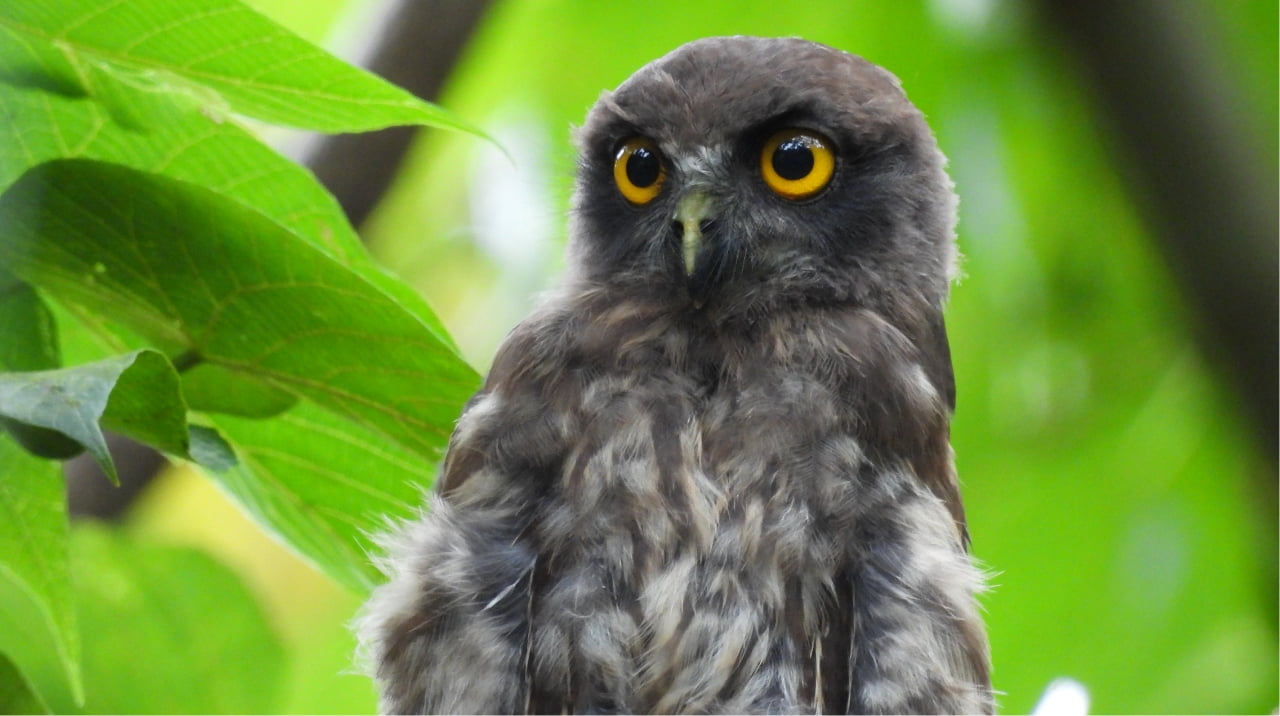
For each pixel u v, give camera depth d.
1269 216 10.43
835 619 7.56
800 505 7.63
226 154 7.08
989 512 13.66
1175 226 10.62
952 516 8.23
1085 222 12.96
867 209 8.89
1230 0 12.25
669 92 8.93
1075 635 13.41
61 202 6.50
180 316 6.85
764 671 7.45
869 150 8.88
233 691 9.85
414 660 7.50
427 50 10.21
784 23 12.57
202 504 14.59
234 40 6.30
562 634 7.49
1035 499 13.64
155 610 9.66
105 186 6.45
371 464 7.71
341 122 6.68
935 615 7.53
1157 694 13.17
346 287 6.58
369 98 6.49
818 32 12.61
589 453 7.74
